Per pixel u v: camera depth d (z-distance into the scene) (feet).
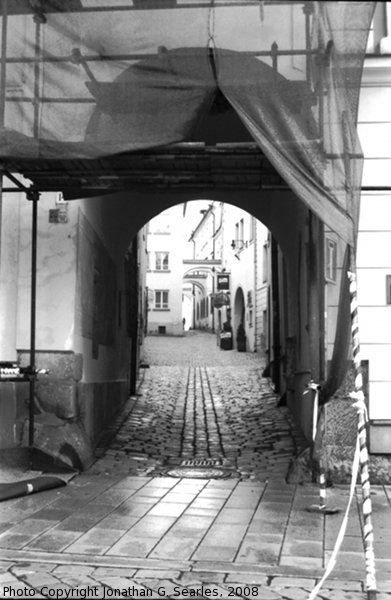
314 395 22.06
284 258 41.75
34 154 17.61
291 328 38.50
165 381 55.31
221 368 66.13
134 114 17.44
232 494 20.51
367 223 22.72
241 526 16.88
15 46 17.63
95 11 17.35
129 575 13.30
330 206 15.79
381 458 21.90
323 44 16.39
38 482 21.02
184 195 42.45
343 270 19.56
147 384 53.31
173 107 17.34
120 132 17.47
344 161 15.92
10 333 25.63
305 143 16.15
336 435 22.02
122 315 42.09
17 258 26.13
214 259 133.59
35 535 15.92
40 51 17.56
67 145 17.57
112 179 20.71
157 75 17.31
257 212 44.47
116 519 17.46
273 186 20.84
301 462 22.56
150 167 19.54
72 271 25.96
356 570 13.69
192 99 17.26
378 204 22.74
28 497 20.02
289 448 28.78
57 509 18.51
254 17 16.75
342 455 21.94
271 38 16.65
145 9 17.20
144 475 23.70
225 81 16.76
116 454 27.53
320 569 13.73
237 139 24.57
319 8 16.39
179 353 85.40
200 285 154.61
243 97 16.62
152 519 17.48
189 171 19.88
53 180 21.18
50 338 25.66
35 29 17.57
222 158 18.48
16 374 23.21
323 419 22.15
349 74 16.24
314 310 25.32
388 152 22.66
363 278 22.63
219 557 14.42
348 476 21.79
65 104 17.56
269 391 48.65
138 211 41.65
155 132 17.42
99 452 27.76
